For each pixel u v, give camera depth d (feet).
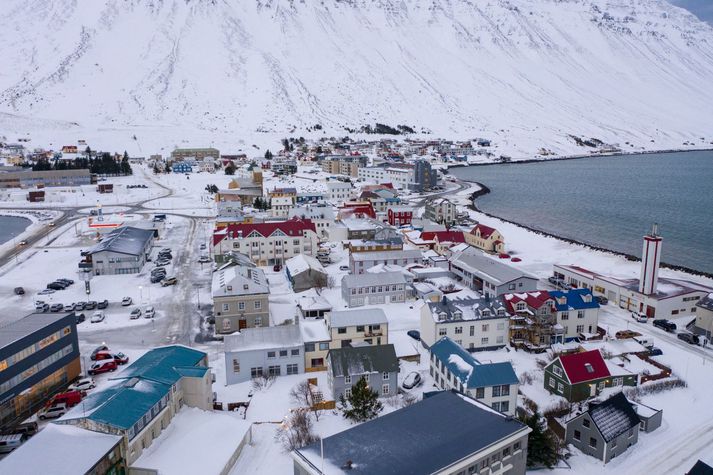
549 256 388.16
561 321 232.32
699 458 150.51
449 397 150.92
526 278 271.69
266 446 152.97
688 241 458.91
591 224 531.50
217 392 185.68
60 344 183.83
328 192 592.19
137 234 377.30
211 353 216.74
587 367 183.01
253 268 288.30
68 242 421.18
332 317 208.33
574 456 152.35
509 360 212.64
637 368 203.31
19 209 586.45
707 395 187.52
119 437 131.54
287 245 350.43
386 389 181.78
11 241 426.51
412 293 283.38
